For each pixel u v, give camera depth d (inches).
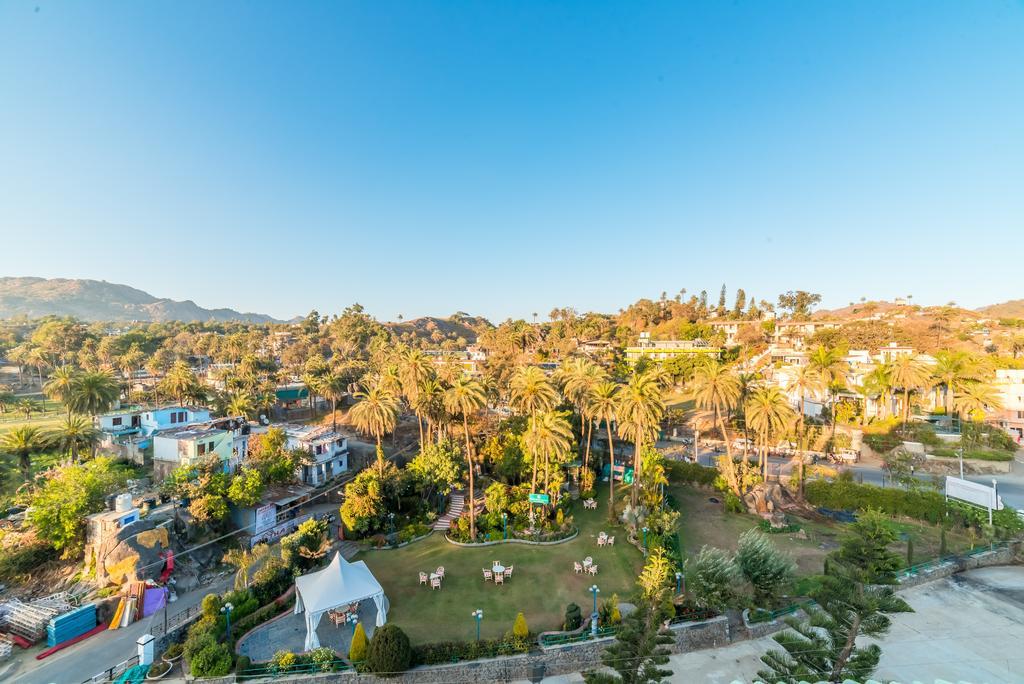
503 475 2311.8
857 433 2800.2
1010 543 1683.1
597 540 1811.0
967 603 1395.2
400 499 2049.7
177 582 1537.9
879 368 3115.2
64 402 2719.0
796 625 1059.3
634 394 1999.3
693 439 3181.6
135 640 1280.8
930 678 1090.1
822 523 1983.3
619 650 950.4
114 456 2343.8
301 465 2342.5
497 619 1300.4
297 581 1298.0
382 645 1075.9
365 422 2250.2
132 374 5260.8
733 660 1170.6
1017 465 2491.4
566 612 1270.9
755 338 6161.4
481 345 6456.7
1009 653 1172.5
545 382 2140.7
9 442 2121.1
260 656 1142.3
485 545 1776.6
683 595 1353.3
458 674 1101.1
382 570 1590.8
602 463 2694.4
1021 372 2965.1
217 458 2100.1
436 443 2453.2
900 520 1940.2
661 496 2025.1
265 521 1882.4
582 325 6884.8
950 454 2522.1
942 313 5851.4
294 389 4355.3
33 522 1605.6
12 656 1226.6
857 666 959.6
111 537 1526.8
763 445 2342.5
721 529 1915.6
